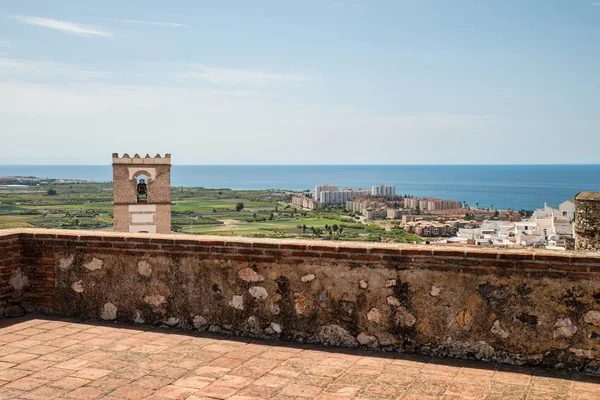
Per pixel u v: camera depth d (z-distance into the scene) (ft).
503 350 19.02
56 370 18.30
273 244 21.50
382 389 16.80
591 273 17.98
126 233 24.36
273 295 21.66
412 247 20.03
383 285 20.29
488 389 16.78
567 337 18.35
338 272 20.79
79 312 24.47
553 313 18.45
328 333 21.03
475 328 19.30
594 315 18.04
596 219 42.93
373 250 20.30
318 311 21.11
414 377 17.78
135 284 23.58
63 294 24.64
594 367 18.08
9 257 24.54
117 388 16.87
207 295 22.57
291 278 21.40
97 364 18.85
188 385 17.11
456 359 19.47
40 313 25.03
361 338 20.62
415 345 20.02
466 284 19.35
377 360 19.38
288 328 21.50
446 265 19.52
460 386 17.02
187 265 22.79
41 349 20.34
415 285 19.93
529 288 18.67
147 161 115.24
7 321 23.88
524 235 187.11
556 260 18.30
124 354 19.86
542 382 17.34
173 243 22.89
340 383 17.29
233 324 22.24
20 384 17.15
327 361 19.27
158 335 22.16
